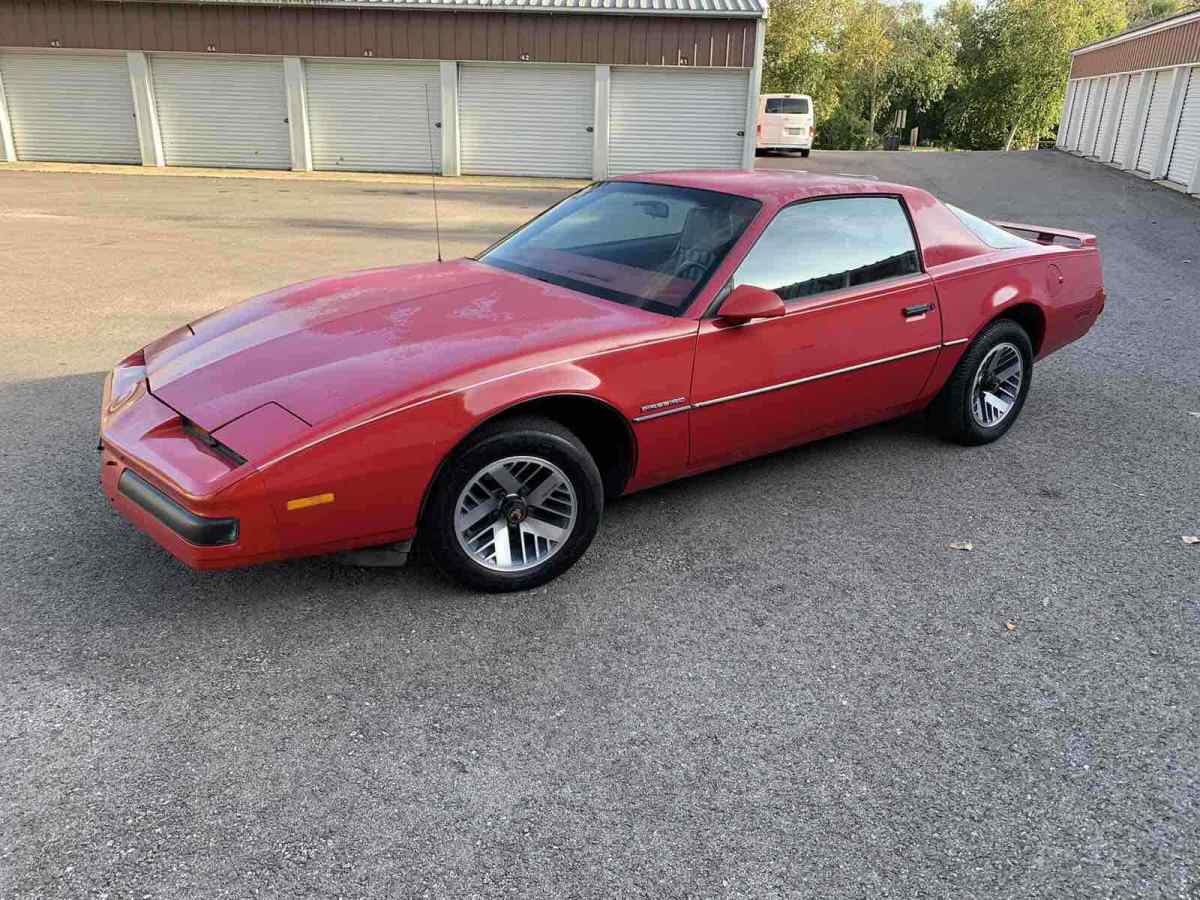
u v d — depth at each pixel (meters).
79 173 20.84
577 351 3.22
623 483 3.61
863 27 53.28
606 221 4.22
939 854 2.22
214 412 2.90
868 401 4.34
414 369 3.01
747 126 22.61
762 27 21.72
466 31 21.89
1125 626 3.26
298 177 21.56
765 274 3.78
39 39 21.86
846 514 4.11
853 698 2.81
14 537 3.58
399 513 2.95
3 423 4.84
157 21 21.73
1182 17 20.92
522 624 3.14
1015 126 53.44
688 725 2.66
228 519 2.68
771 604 3.34
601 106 22.55
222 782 2.37
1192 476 4.66
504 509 3.18
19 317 7.35
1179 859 2.23
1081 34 49.41
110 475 3.00
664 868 2.15
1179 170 20.83
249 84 22.41
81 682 2.73
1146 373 6.61
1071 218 16.05
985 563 3.70
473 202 17.78
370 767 2.44
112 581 3.30
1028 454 4.93
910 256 4.39
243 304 3.92
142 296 8.32
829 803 2.38
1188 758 2.59
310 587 3.31
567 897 2.06
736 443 3.86
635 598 3.34
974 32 54.78
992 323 4.80
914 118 64.50
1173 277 10.71
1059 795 2.43
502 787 2.39
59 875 2.06
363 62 22.20
